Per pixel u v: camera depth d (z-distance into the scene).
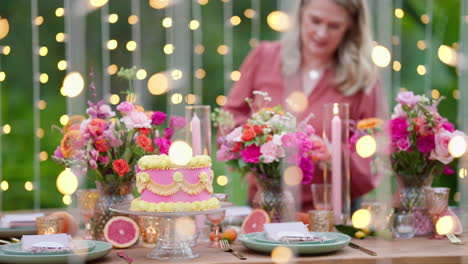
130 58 5.29
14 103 5.19
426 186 2.39
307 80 3.01
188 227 2.16
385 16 3.51
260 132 2.35
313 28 2.89
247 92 3.16
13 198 4.98
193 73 4.51
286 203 2.35
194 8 4.42
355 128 2.73
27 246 1.91
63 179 3.01
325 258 1.91
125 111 2.23
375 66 2.95
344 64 2.93
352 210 2.88
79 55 3.73
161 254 1.98
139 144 2.18
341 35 2.90
